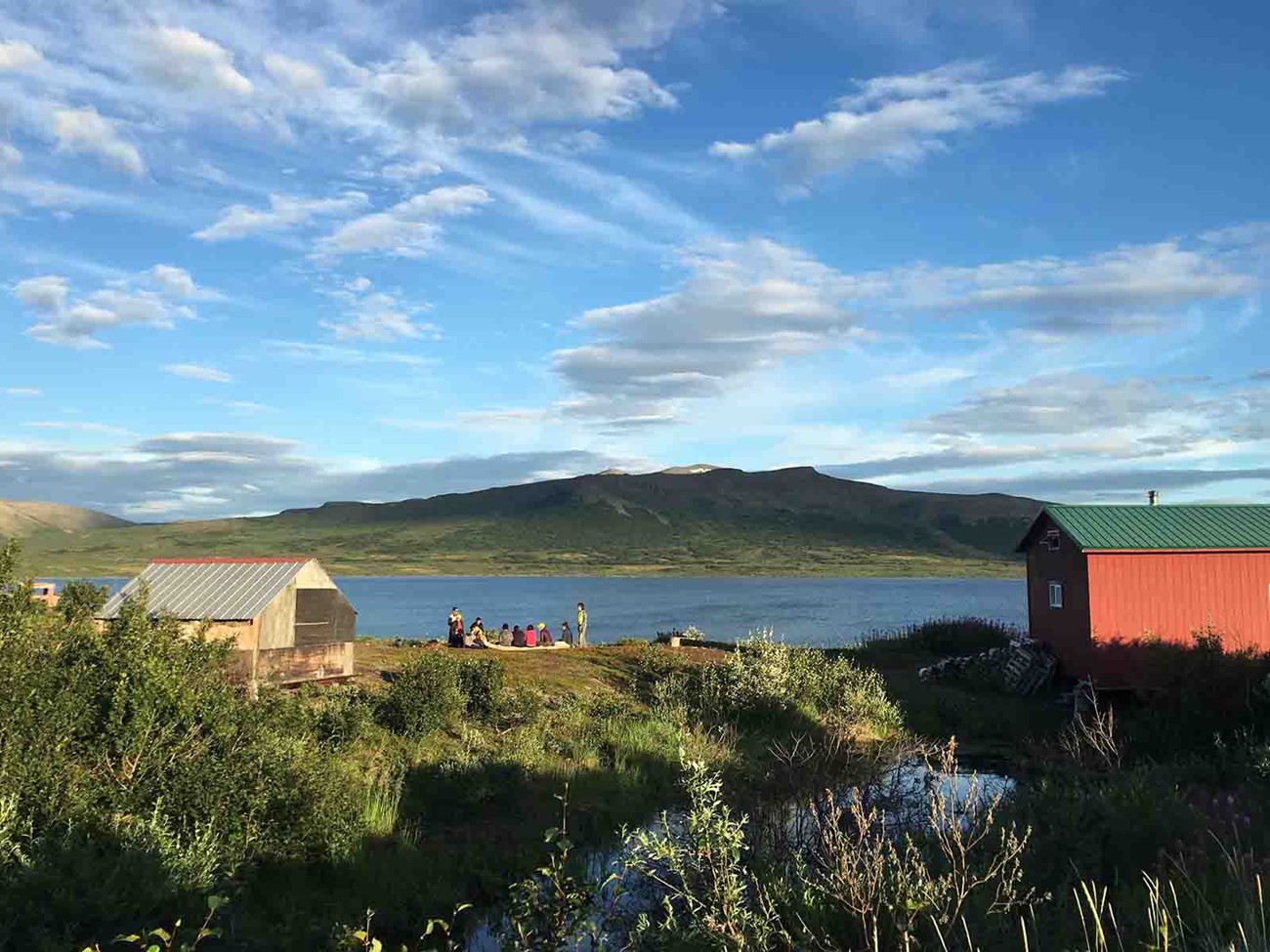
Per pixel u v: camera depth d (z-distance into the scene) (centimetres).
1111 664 2869
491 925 1115
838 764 1335
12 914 822
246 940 940
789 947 640
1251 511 3219
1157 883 579
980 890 722
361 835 1331
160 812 1127
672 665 3033
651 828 1547
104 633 1301
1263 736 1953
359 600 16438
